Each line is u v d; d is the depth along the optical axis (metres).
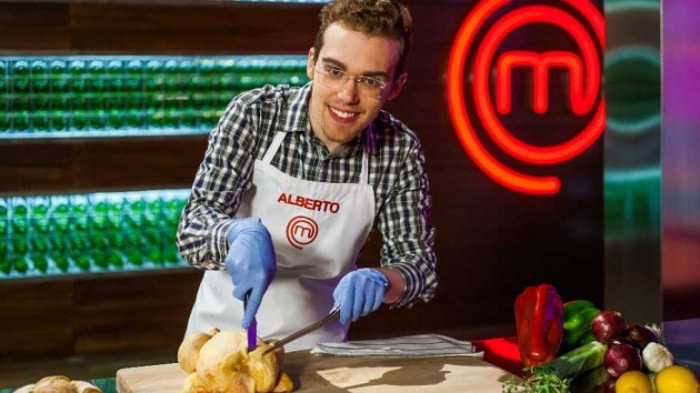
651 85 2.89
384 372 1.84
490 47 4.47
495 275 4.63
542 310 1.88
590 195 4.75
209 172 2.06
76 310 3.97
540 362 1.87
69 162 3.88
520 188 4.62
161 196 4.11
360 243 2.21
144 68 3.97
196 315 2.30
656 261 2.95
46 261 3.94
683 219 2.93
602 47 4.68
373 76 1.81
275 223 2.14
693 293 2.99
